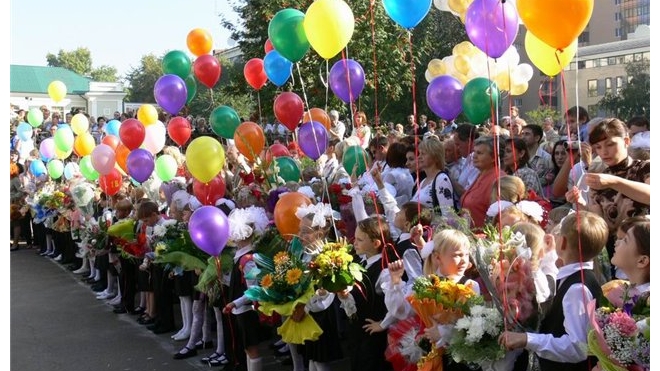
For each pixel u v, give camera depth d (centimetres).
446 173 538
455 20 2330
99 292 910
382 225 423
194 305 611
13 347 655
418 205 450
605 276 362
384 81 1279
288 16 589
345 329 476
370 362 407
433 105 575
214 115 763
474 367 321
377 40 1241
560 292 300
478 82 525
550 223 402
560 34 346
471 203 485
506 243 330
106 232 827
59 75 4062
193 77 879
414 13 501
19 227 1346
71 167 1193
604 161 424
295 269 416
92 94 3969
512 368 317
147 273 728
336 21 514
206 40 857
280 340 590
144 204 712
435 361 329
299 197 492
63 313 797
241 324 499
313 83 1283
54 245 1223
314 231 456
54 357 619
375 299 411
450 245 344
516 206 404
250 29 1535
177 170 840
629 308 269
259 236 505
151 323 730
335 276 389
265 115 1441
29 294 912
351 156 654
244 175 714
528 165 605
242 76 1538
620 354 247
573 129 659
